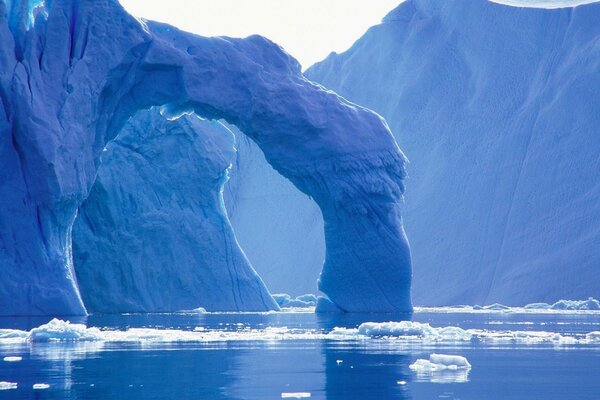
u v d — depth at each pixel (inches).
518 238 5861.2
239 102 3110.2
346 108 3282.5
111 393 751.1
